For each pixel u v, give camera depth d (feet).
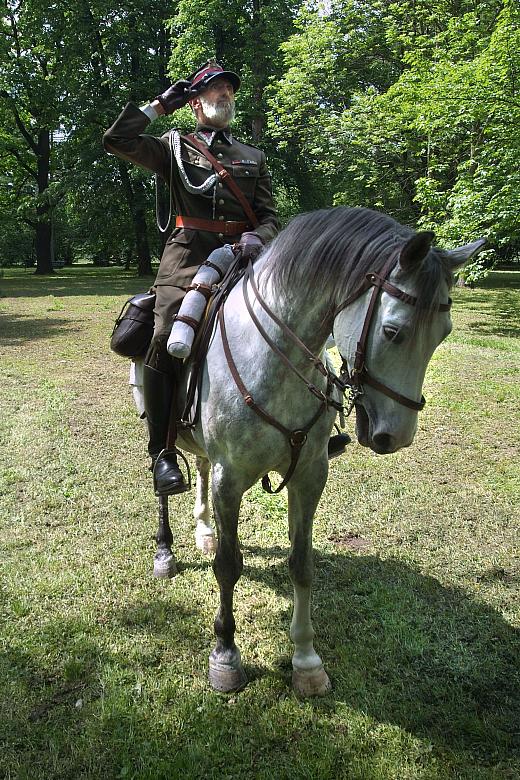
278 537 12.76
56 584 10.82
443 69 36.45
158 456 9.05
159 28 75.05
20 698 8.22
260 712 7.98
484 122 35.22
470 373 25.73
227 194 8.50
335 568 11.46
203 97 8.53
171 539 11.64
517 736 7.60
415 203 56.18
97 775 7.08
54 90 80.02
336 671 8.75
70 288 67.10
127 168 77.00
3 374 26.03
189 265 8.59
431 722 7.82
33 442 17.94
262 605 10.34
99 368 27.53
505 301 50.14
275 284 7.14
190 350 7.85
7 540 12.34
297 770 7.08
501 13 33.27
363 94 51.90
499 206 32.89
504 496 14.52
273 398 7.26
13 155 93.09
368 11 53.93
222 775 7.09
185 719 7.86
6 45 79.05
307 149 61.57
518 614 10.07
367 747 7.43
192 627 9.74
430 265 5.76
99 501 14.23
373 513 13.67
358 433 6.40
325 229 6.75
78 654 9.09
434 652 9.16
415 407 5.93
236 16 63.72
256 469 7.70
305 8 56.75
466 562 11.66
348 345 6.23
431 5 49.96
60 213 101.14
